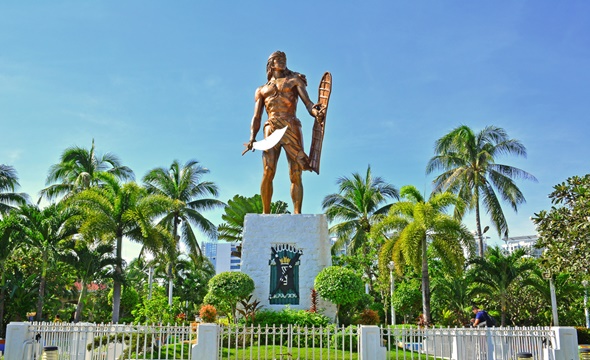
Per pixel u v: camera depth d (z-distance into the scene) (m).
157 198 29.55
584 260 15.14
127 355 16.33
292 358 14.65
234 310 21.19
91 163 41.12
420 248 26.58
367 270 38.09
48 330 14.71
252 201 40.12
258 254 22.31
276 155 23.52
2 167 39.06
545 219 16.33
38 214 29.11
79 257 29.98
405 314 36.03
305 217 22.61
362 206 42.00
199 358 14.06
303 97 23.25
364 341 14.32
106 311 47.78
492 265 34.44
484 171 39.44
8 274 32.56
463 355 15.12
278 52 23.94
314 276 21.88
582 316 38.38
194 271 61.56
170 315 24.31
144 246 29.67
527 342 15.19
